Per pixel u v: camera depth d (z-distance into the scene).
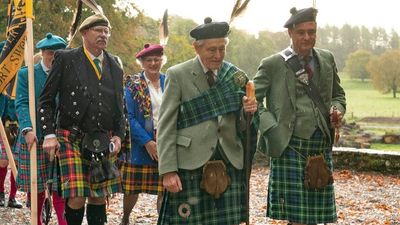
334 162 11.11
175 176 3.97
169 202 4.05
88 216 4.81
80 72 4.61
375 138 35.28
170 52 32.44
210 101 4.02
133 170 5.97
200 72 4.04
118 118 4.74
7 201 7.55
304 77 4.72
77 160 4.57
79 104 4.59
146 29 27.58
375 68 98.62
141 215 7.07
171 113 3.99
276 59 4.76
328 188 4.76
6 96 6.88
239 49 52.72
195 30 3.95
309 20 4.64
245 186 4.08
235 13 4.29
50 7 21.86
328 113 4.74
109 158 4.70
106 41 4.69
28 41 4.88
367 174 10.76
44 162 5.51
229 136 4.04
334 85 4.92
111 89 4.70
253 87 3.94
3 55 5.16
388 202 8.48
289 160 4.72
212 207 4.05
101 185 4.62
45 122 4.57
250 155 4.14
